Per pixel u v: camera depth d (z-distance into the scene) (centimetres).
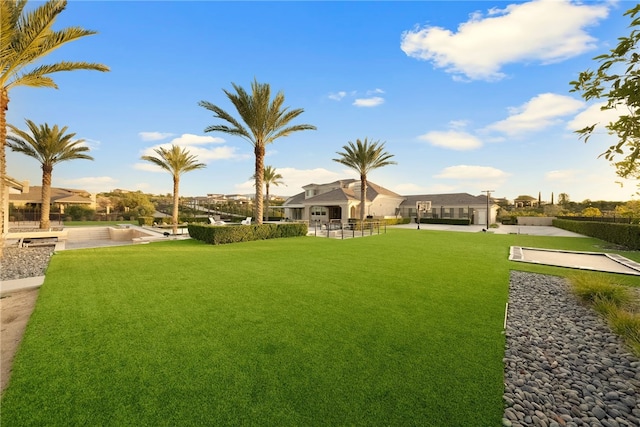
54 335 351
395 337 352
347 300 500
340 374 269
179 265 809
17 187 1736
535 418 221
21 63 961
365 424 205
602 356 326
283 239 1592
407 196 4531
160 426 202
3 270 749
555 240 1600
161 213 4362
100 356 299
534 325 412
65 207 3538
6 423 204
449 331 373
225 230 1379
